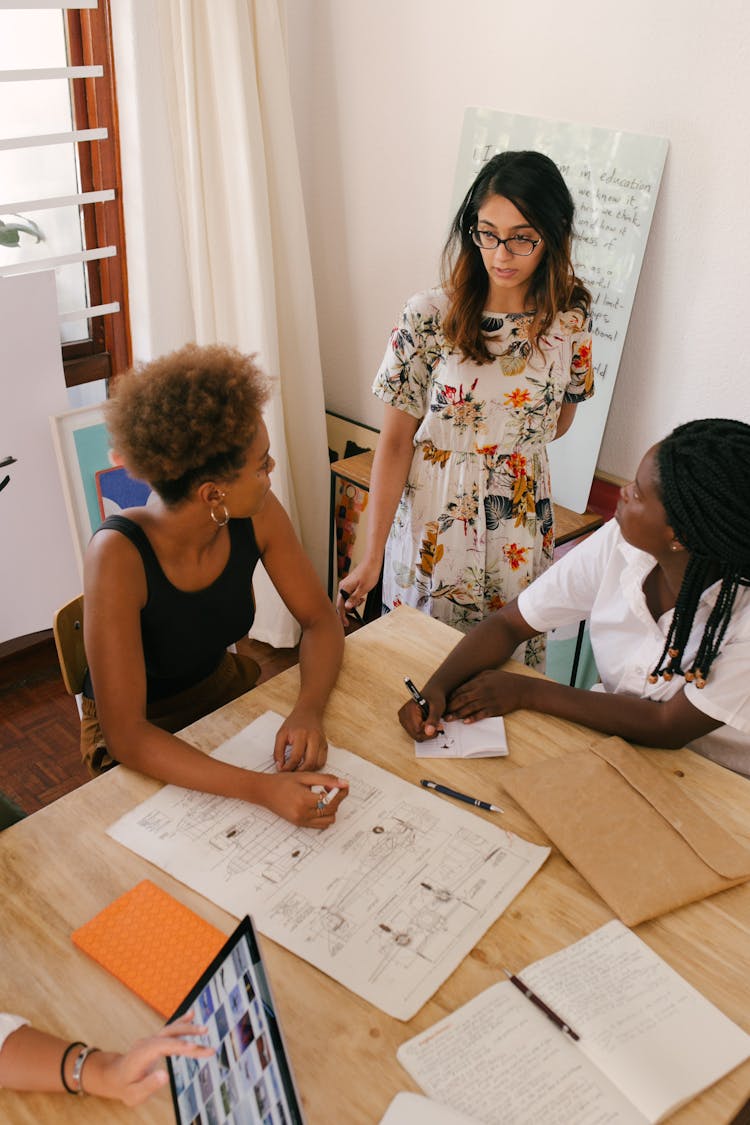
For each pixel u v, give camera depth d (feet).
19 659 9.25
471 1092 3.07
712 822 4.17
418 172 8.82
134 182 8.23
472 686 4.91
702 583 4.41
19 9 7.38
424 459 6.64
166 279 8.69
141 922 3.63
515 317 6.03
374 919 3.67
